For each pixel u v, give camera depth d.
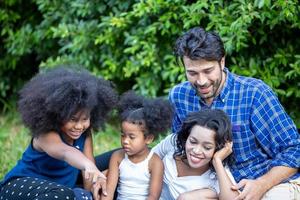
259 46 4.31
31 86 2.80
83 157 2.63
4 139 4.96
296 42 4.23
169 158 3.00
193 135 2.80
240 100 2.85
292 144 2.80
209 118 2.79
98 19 5.10
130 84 5.21
